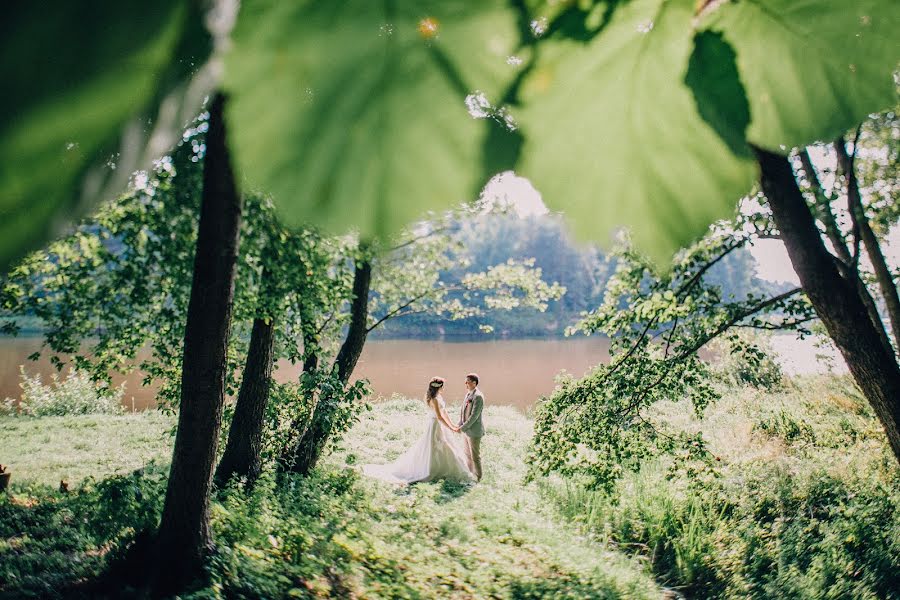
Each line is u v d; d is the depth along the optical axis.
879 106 0.24
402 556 6.85
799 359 23.38
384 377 33.47
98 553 6.29
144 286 7.96
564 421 8.71
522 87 0.20
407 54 0.17
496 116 0.19
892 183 7.77
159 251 7.80
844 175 5.86
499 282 12.28
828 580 7.34
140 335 8.57
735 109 0.24
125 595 5.34
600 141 0.21
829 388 18.08
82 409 19.30
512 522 8.83
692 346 8.20
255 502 7.73
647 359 8.23
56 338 8.34
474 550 7.45
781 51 0.24
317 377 9.34
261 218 6.70
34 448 13.55
